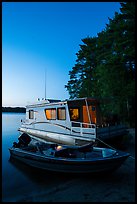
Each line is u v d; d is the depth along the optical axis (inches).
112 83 922.1
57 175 372.8
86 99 525.0
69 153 379.6
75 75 1621.6
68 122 543.2
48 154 395.5
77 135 512.4
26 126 752.3
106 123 591.5
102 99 582.2
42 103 653.9
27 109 752.3
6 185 325.4
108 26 1111.6
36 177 366.6
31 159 410.9
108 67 940.0
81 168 336.2
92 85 1352.1
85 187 307.9
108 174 346.9
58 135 569.3
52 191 297.7
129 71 906.1
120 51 885.8
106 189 297.3
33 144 491.2
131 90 836.6
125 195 274.4
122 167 394.9
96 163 324.5
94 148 402.6
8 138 922.1
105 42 1049.5
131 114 895.7
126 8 912.9
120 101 878.4
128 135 627.5
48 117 622.2
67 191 295.1
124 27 876.6
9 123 1988.2
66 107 551.5
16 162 472.7
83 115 569.6
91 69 1395.2
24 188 312.5
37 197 276.8
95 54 1342.3
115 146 566.9
